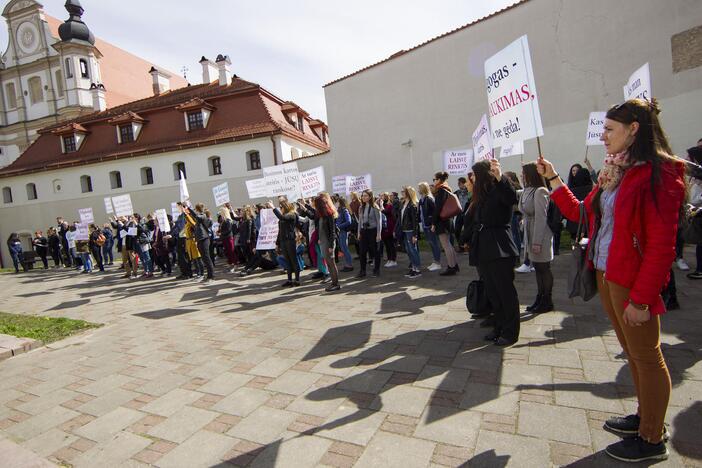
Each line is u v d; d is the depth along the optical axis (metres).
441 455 2.49
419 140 18.41
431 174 18.17
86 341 5.66
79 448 2.97
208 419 3.20
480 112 16.52
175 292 8.88
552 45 14.39
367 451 2.60
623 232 2.08
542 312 4.95
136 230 11.89
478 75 16.47
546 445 2.49
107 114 29.98
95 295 9.60
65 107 36.91
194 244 10.27
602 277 2.34
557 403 2.93
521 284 6.52
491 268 3.97
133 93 41.03
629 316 2.03
